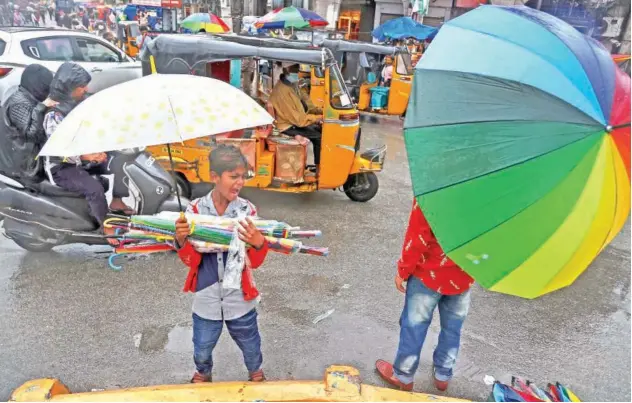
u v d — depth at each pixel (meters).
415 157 1.85
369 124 12.14
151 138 2.01
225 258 2.44
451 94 1.82
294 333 3.58
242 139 5.44
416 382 3.18
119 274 4.21
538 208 1.64
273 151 5.78
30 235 4.26
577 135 1.58
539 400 2.76
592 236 1.68
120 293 3.92
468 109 1.77
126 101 2.10
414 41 16.48
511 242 1.72
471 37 1.90
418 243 2.51
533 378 3.32
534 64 1.71
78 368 3.07
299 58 5.35
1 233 4.81
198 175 5.47
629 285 4.84
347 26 19.77
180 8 19.62
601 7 15.59
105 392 2.37
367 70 12.79
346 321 3.77
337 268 4.61
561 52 1.71
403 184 7.44
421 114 1.87
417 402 2.44
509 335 3.82
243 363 3.22
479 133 1.72
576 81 1.64
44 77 3.84
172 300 3.86
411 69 12.23
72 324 3.49
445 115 1.81
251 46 5.38
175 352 3.28
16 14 22.12
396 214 6.10
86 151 1.97
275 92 6.25
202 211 2.40
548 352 3.65
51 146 2.02
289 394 2.41
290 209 6.06
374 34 15.66
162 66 5.57
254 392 2.41
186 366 3.16
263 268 4.51
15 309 3.62
